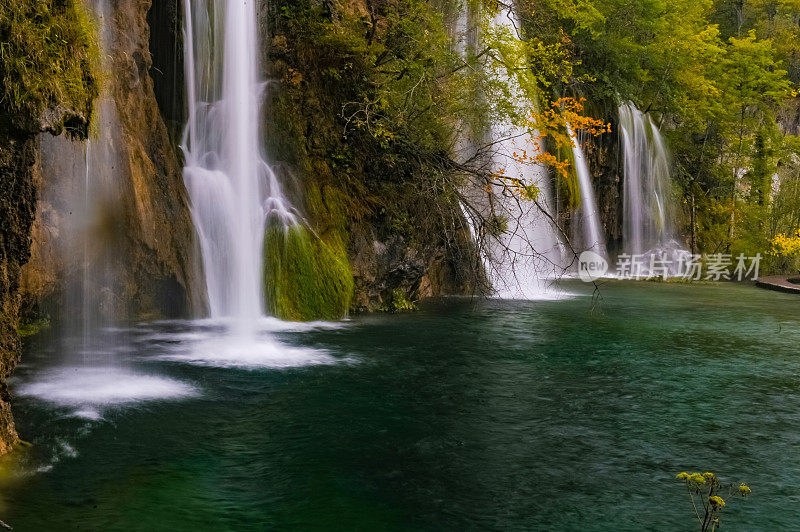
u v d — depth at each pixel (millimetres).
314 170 16438
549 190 28375
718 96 39719
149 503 5582
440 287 20328
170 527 5215
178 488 5898
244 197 15266
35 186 6754
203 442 7027
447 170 17625
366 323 14719
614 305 20281
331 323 14562
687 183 38562
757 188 40656
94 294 12555
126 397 8445
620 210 34594
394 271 17016
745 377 10977
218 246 14805
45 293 11781
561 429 7922
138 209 13141
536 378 10336
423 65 17766
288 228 15180
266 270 14789
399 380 9820
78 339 11547
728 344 14102
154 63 15281
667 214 36781
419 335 13445
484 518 5574
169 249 13781
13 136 6141
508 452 7102
